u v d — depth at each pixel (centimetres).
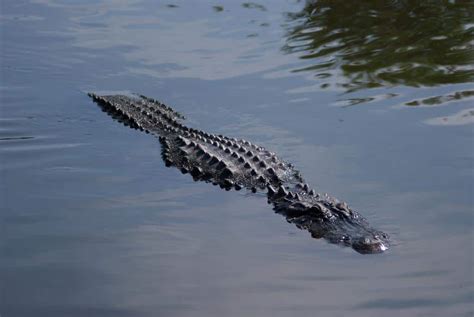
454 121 3691
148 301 2289
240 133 3806
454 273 2402
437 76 4294
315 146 3562
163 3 5716
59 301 2286
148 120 4016
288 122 3853
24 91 4366
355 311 2217
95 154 3612
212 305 2266
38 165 3453
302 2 5669
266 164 3431
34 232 2762
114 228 2811
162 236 2755
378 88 4172
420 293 2300
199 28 5212
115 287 2370
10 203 3022
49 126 3934
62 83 4497
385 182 3131
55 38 5088
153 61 4734
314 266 2531
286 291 2348
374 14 5394
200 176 3397
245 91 4272
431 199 2944
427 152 3375
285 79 4381
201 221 2919
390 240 2684
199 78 4481
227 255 2611
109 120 4041
